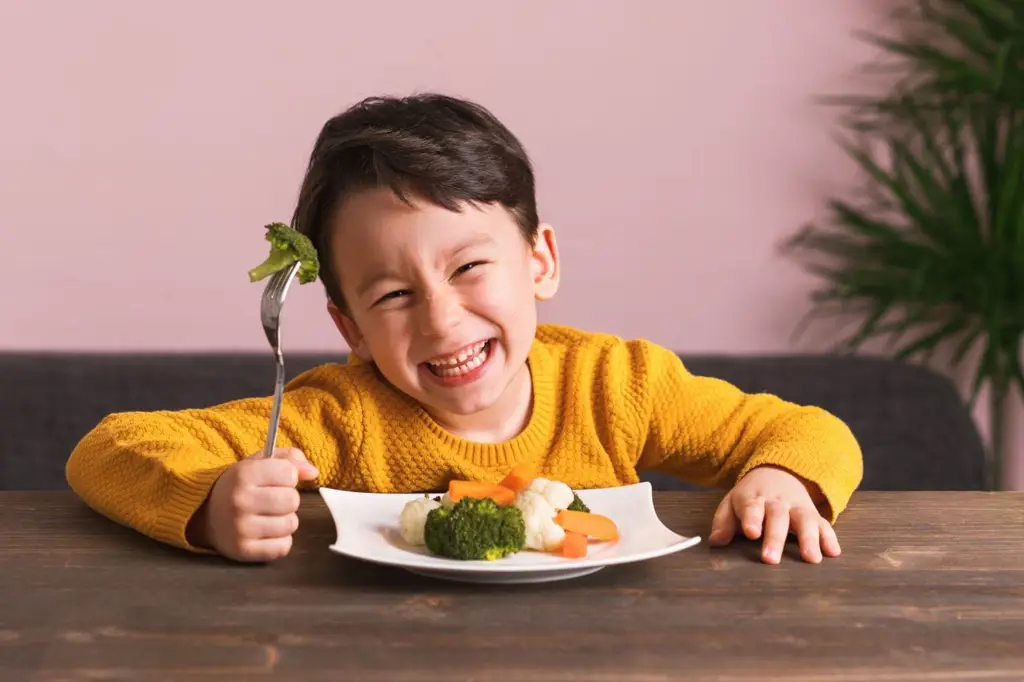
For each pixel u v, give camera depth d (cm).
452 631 73
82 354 221
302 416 123
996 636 73
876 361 224
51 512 106
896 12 284
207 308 259
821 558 90
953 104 280
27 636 73
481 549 83
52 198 252
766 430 124
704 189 280
